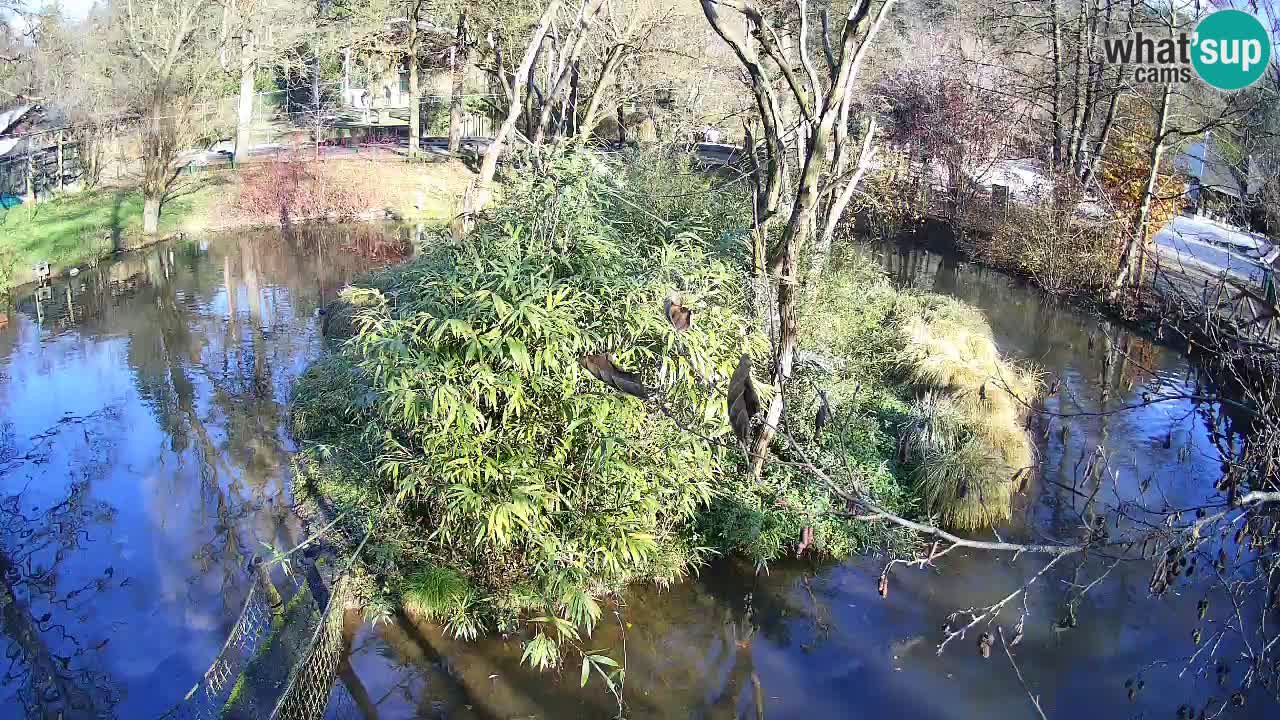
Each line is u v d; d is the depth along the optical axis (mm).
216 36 31875
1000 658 8664
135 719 7789
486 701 8000
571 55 19828
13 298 21156
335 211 32125
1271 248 9102
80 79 29141
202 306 20984
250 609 9148
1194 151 22188
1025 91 25016
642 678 8359
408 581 9016
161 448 13266
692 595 9523
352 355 12297
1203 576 9688
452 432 8430
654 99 29297
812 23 23484
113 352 17781
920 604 9477
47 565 10211
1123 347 17000
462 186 35062
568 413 8562
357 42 34781
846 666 8602
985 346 14383
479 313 8398
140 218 28047
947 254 25812
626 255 9523
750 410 5621
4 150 31000
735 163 20125
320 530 9805
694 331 8750
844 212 24500
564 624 8219
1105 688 8188
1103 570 9867
